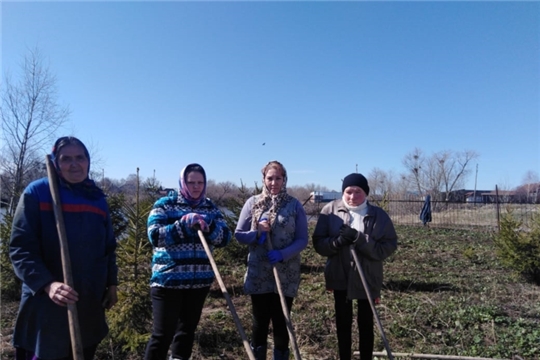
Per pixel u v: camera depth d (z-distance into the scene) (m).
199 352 4.46
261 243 3.50
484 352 4.45
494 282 7.82
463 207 24.61
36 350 2.43
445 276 8.48
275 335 3.54
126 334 4.22
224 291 2.88
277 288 3.37
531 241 8.09
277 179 3.62
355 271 3.62
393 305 6.12
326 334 5.02
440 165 40.44
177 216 3.27
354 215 3.79
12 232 2.41
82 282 2.53
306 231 3.64
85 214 2.58
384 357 4.30
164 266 3.20
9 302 6.42
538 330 4.95
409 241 14.13
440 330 5.15
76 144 2.58
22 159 14.39
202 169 3.40
